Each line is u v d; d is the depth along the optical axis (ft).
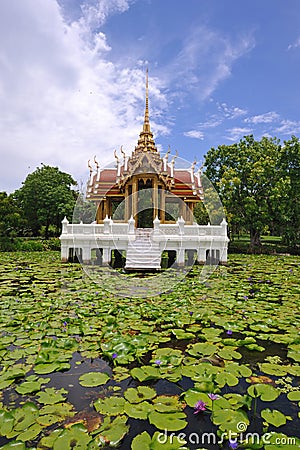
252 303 19.76
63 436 6.94
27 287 24.89
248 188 71.82
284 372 10.29
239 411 7.93
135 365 10.85
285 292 23.67
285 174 70.69
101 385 9.42
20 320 15.60
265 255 63.93
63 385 9.49
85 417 7.84
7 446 6.54
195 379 9.60
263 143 81.97
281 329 14.84
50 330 14.12
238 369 10.32
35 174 100.83
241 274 33.81
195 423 7.73
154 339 13.21
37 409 8.06
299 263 46.19
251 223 70.90
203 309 18.19
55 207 93.20
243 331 14.43
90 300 20.34
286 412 8.25
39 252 61.11
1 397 8.82
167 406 8.26
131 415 7.82
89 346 12.41
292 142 71.05
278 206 67.46
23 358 11.31
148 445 6.70
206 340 13.14
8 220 63.16
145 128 48.75
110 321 15.42
